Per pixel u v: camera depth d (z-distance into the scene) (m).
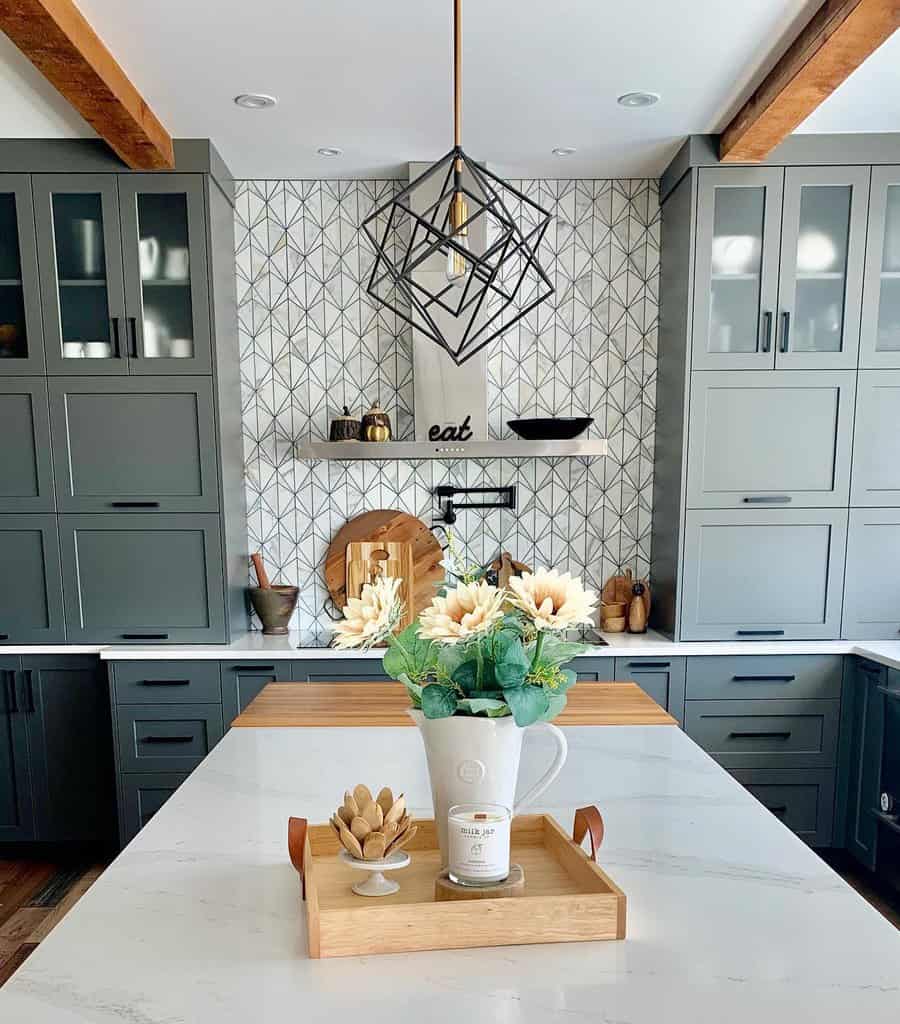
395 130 2.77
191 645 3.06
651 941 1.01
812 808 3.06
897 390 2.99
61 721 3.05
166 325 2.97
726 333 2.98
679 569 3.05
